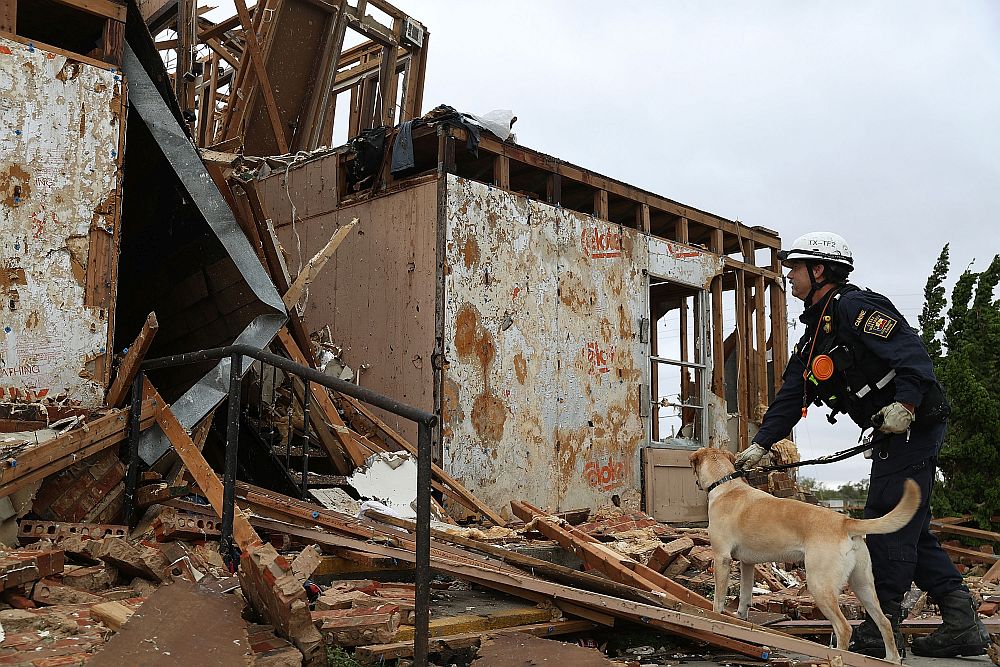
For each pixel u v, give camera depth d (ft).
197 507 14.88
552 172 28.32
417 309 24.68
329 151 28.60
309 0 33.88
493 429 25.04
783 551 13.32
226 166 21.26
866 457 13.66
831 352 13.67
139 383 14.33
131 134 19.08
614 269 30.01
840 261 13.87
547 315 27.27
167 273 20.76
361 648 10.11
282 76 34.17
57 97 15.12
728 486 14.58
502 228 26.05
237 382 12.42
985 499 33.60
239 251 19.06
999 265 36.76
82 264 15.15
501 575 13.50
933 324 39.91
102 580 11.23
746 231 37.27
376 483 20.90
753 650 12.34
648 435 30.63
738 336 36.63
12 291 14.34
